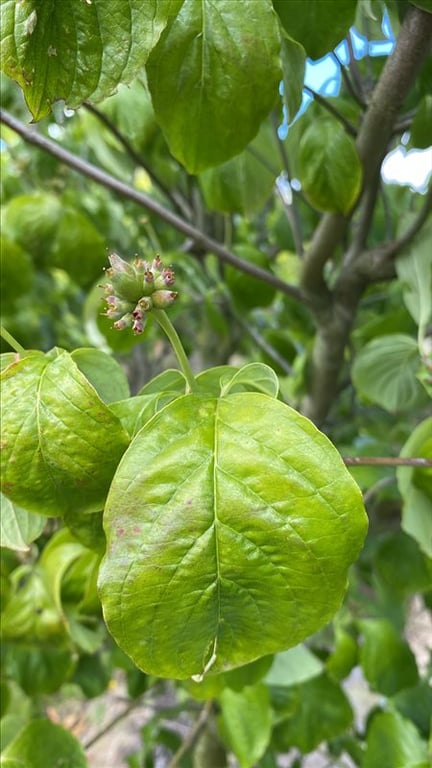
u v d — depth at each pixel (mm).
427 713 521
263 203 438
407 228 422
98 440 246
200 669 242
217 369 297
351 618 599
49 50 236
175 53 267
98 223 740
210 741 747
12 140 676
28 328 738
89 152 743
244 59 268
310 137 360
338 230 414
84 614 392
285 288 464
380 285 725
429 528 346
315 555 231
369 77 379
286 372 624
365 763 453
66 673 482
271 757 612
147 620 230
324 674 557
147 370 861
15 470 247
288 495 230
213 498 230
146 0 238
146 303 246
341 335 491
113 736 1296
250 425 237
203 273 647
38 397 247
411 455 342
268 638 241
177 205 542
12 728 462
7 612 404
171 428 237
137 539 228
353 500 231
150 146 494
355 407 736
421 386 449
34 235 538
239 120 281
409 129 400
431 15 308
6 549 409
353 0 298
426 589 511
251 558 231
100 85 242
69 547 388
